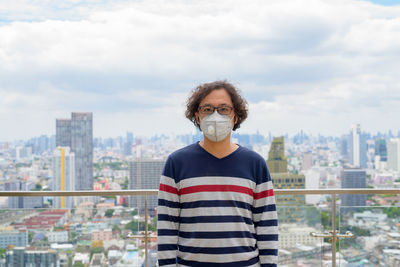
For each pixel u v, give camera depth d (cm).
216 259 139
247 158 150
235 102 154
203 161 147
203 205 142
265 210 148
